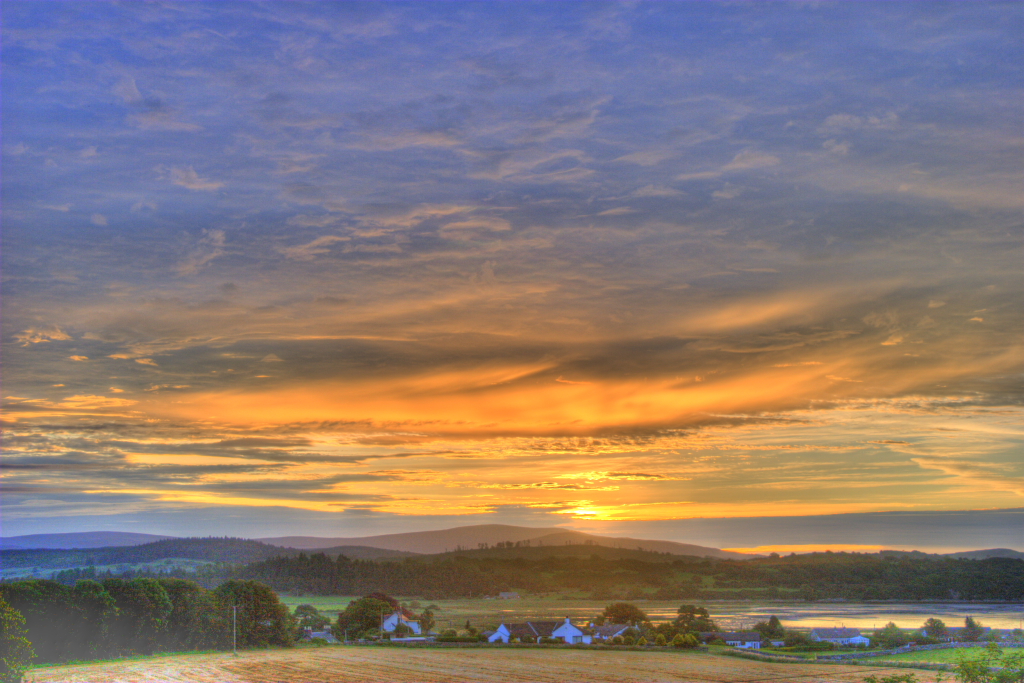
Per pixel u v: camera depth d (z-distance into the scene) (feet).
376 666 260.62
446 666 260.21
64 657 279.90
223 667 258.16
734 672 236.63
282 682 216.33
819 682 206.28
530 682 214.48
